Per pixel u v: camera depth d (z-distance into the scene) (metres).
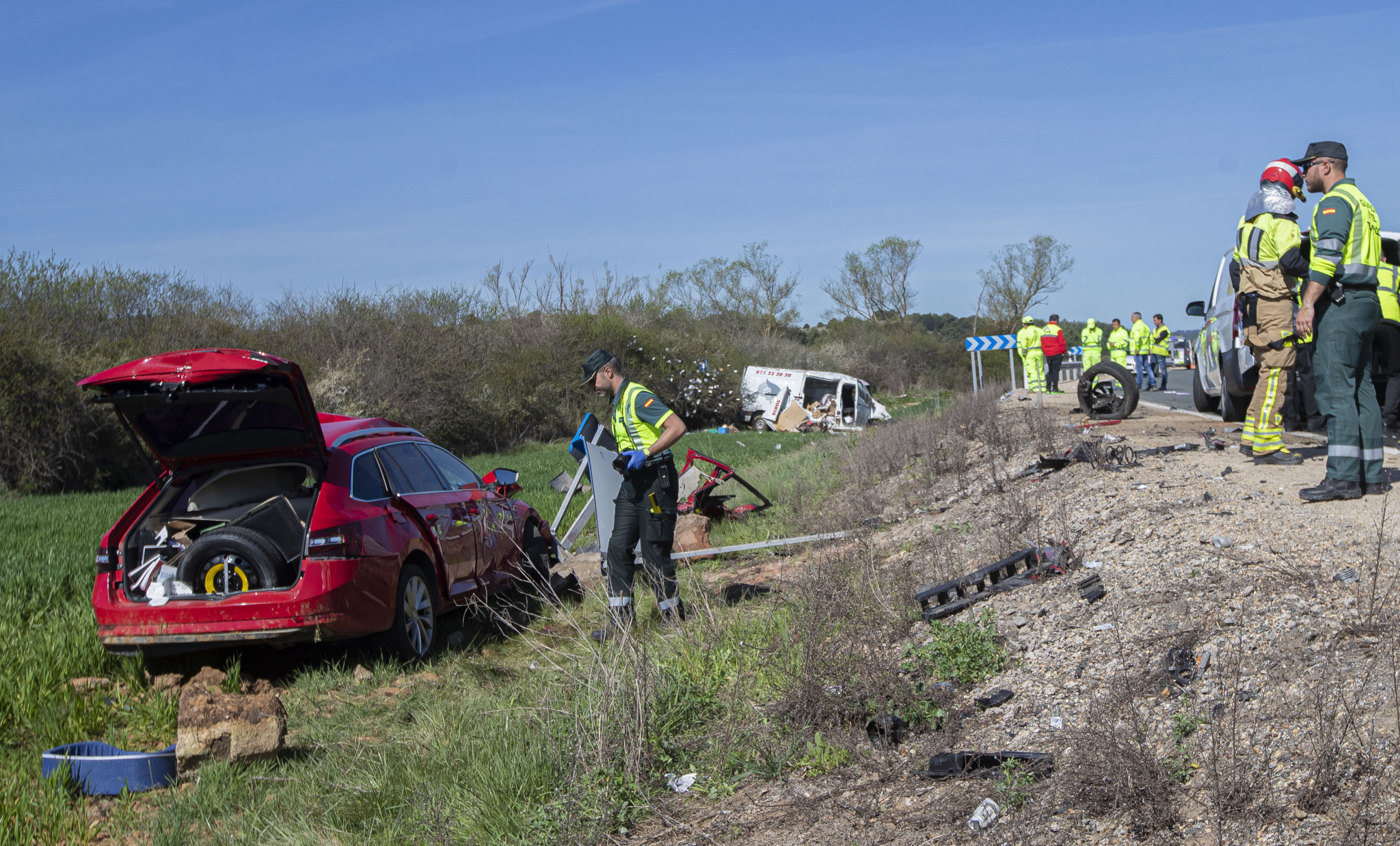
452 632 7.55
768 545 8.94
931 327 88.06
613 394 6.91
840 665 4.82
